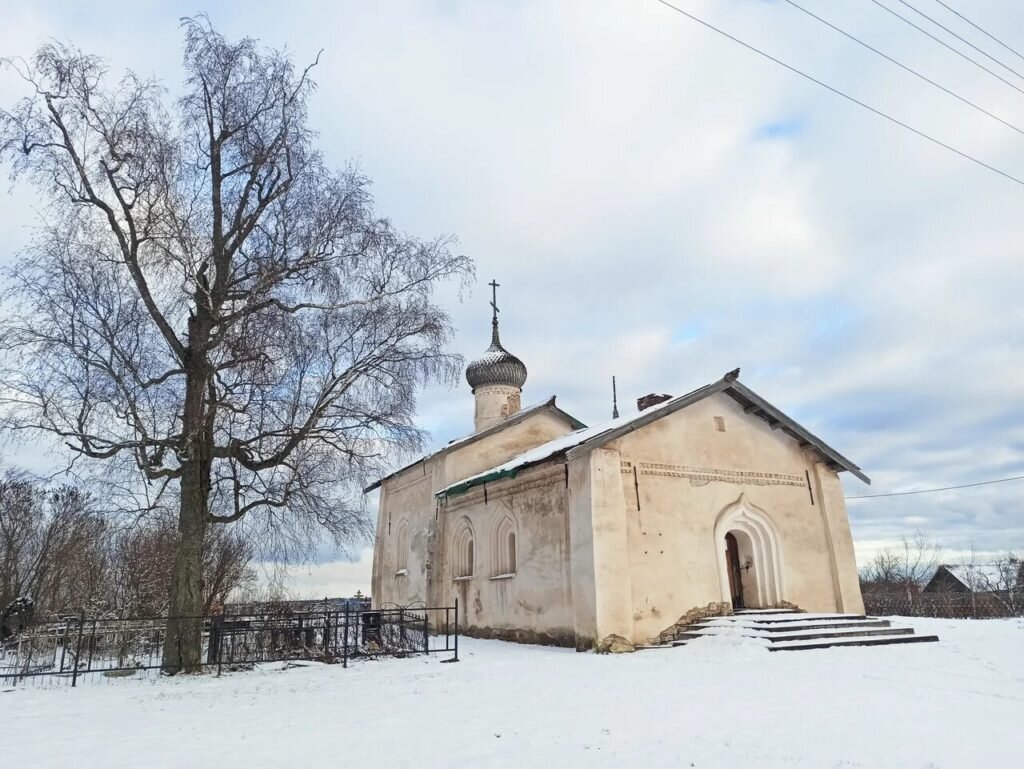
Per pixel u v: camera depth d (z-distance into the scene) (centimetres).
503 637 1936
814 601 1858
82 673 1300
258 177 1545
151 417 1394
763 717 823
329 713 925
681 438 1797
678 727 786
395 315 1547
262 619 1531
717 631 1572
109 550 2219
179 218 1424
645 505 1688
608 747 711
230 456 1449
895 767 626
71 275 1347
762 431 1936
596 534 1576
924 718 804
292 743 754
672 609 1648
